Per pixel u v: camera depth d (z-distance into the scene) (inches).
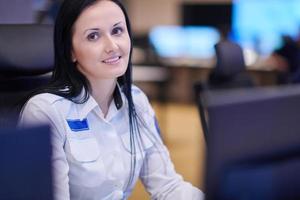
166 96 228.7
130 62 54.2
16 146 22.1
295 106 27.5
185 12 269.9
